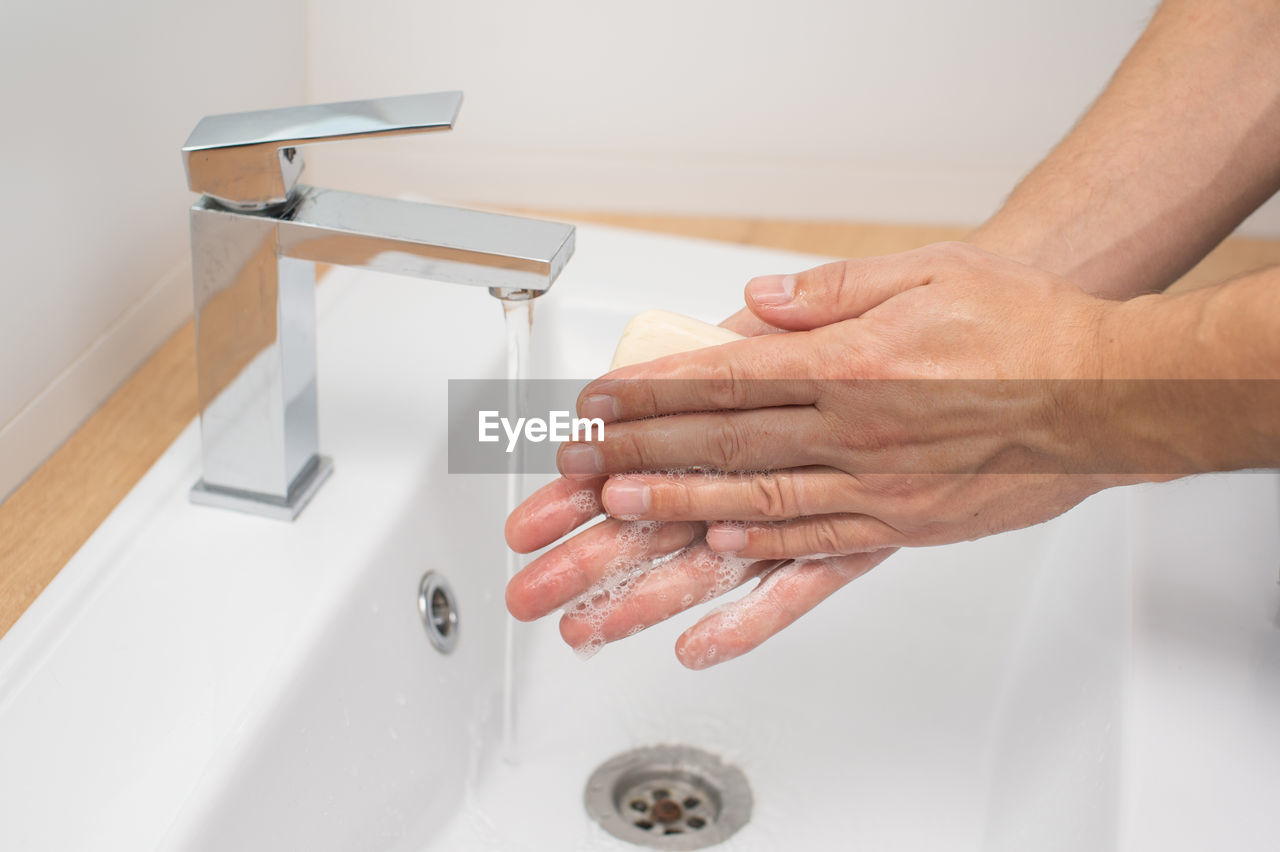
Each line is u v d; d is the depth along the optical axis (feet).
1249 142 1.81
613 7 2.91
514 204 3.07
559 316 2.28
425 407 1.93
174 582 1.57
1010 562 2.04
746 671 2.06
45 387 1.85
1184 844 1.28
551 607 1.58
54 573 1.69
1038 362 1.34
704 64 2.99
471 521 1.99
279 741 1.42
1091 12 2.93
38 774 1.31
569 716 2.00
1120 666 1.52
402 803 1.68
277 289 1.54
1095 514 1.88
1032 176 1.91
